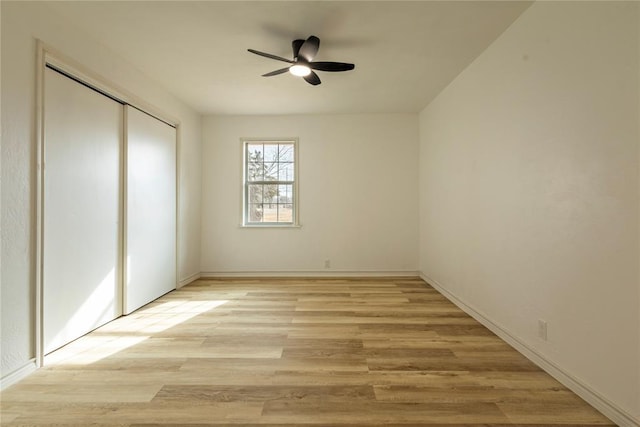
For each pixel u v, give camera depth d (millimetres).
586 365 1749
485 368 2113
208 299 3750
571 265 1855
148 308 3396
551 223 2025
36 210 2086
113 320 3006
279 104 4480
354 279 4816
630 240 1497
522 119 2342
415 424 1558
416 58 3092
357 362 2195
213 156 4973
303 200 4984
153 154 3611
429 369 2102
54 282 2314
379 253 4969
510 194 2494
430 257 4484
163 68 3289
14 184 1953
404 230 4961
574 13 1839
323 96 4172
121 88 3000
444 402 1737
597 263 1677
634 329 1481
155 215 3676
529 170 2254
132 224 3234
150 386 1887
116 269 3047
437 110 4156
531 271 2229
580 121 1794
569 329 1870
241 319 3070
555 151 1992
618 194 1558
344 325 2910
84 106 2607
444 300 3723
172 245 4090
